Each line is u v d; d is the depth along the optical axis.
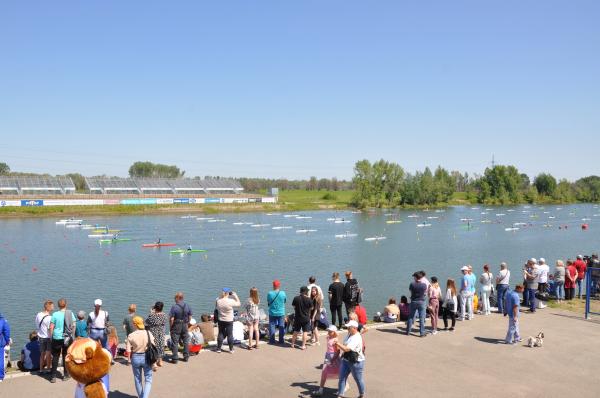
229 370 18.00
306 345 20.92
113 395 15.77
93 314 18.16
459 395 15.83
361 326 22.44
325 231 121.88
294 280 64.38
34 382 16.80
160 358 18.17
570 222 148.12
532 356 19.45
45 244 95.81
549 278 31.62
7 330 17.06
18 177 181.62
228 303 19.75
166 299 53.72
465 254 86.19
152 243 98.75
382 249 92.25
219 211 178.38
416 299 21.95
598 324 23.94
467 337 21.97
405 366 18.39
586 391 16.14
